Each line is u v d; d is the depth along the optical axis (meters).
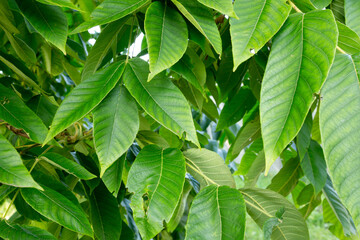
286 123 0.41
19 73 0.76
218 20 0.85
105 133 0.51
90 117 1.11
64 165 0.57
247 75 1.23
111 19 0.50
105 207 0.67
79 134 0.75
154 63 0.46
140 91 0.51
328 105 0.41
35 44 1.05
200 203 0.48
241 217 0.45
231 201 0.47
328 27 0.44
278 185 1.04
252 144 1.08
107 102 0.53
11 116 0.55
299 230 0.61
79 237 0.82
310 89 0.41
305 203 1.10
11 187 0.56
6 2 0.75
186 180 0.79
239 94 1.13
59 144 0.70
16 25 0.94
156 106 0.50
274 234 0.62
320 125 0.40
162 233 1.19
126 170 0.77
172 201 0.46
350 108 0.40
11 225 0.50
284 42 0.46
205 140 1.22
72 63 1.55
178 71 0.56
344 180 0.37
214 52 0.89
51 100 0.84
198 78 0.67
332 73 0.43
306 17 0.46
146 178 0.49
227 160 1.14
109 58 0.84
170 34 0.50
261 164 0.97
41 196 0.51
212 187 0.50
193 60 0.66
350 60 0.43
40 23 0.58
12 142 0.91
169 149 0.54
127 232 0.79
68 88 1.74
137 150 0.81
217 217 0.46
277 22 0.46
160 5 0.52
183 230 1.32
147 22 0.49
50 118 0.80
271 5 0.47
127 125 0.52
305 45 0.44
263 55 0.81
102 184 0.69
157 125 1.05
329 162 0.38
